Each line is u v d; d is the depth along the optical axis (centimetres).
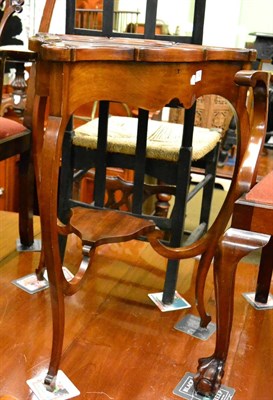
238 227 99
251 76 98
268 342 134
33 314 138
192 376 118
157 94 110
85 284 154
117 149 147
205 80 123
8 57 149
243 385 117
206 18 354
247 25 365
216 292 104
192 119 133
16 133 149
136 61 105
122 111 271
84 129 156
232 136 291
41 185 99
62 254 154
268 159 306
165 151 140
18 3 159
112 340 129
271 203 97
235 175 133
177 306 146
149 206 241
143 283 158
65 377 115
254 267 175
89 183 252
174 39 151
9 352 122
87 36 142
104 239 123
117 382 115
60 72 93
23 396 109
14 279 154
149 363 122
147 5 152
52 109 96
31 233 172
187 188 139
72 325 134
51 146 97
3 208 257
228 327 107
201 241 132
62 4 264
